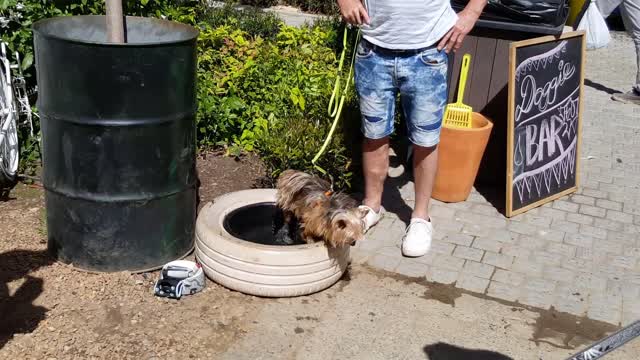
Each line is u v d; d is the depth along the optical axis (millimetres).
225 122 3291
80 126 2033
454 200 2951
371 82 2346
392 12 2195
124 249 2201
